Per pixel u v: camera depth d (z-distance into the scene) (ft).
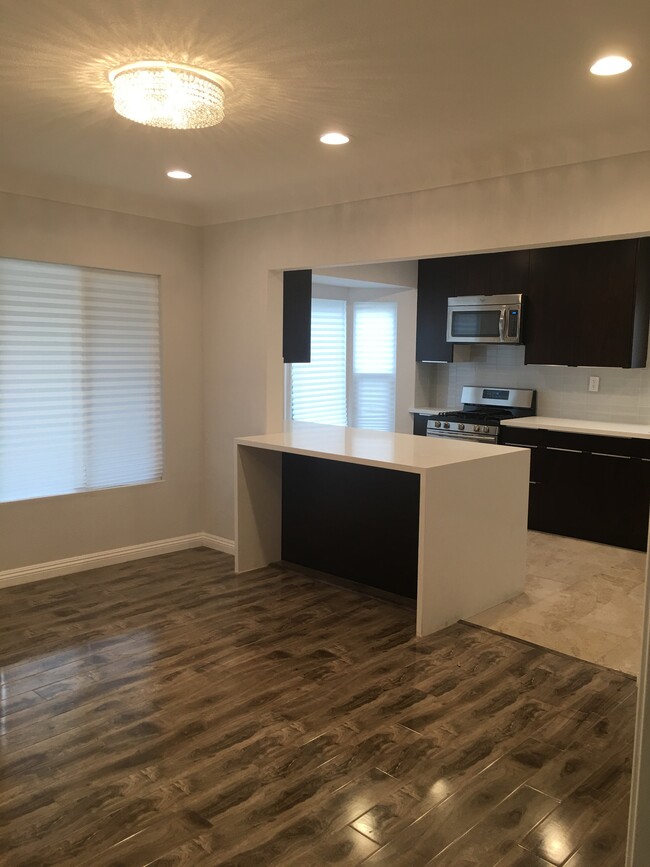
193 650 11.29
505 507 13.28
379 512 14.14
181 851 6.75
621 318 17.42
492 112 9.27
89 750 8.45
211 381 16.89
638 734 4.62
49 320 14.33
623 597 13.84
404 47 7.25
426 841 6.93
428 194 12.26
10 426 13.94
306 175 12.96
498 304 19.54
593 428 17.56
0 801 7.46
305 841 6.91
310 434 15.61
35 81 8.31
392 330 22.81
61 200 14.06
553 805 7.49
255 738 8.73
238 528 15.16
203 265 16.80
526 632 12.11
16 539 14.21
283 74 8.01
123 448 15.83
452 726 9.05
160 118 8.38
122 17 6.64
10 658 10.91
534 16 6.51
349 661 10.93
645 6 6.29
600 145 10.05
